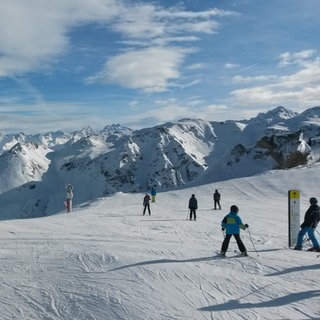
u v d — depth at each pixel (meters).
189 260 12.90
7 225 21.62
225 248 13.52
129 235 19.08
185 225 24.69
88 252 13.46
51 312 8.93
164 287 10.19
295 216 16.58
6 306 9.24
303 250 15.45
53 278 10.90
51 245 15.13
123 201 45.47
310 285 10.69
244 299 9.63
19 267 12.02
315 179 54.84
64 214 33.03
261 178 57.59
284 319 8.63
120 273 11.15
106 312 8.83
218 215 31.56
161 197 48.12
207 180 111.88
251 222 26.84
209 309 9.02
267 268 12.20
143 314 8.71
